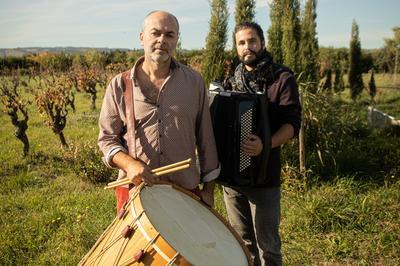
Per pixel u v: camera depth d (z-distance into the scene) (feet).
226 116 9.86
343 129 27.20
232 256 7.80
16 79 43.11
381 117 36.19
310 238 15.43
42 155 28.40
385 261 13.88
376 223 16.24
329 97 29.91
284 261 13.94
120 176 9.25
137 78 8.96
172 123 8.86
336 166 22.52
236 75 10.61
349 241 14.99
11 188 21.90
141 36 8.89
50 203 19.54
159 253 6.95
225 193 11.25
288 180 20.25
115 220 8.17
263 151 9.59
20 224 16.97
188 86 8.99
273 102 10.07
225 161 10.03
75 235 15.57
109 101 9.09
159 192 8.38
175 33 8.64
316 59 38.78
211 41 25.11
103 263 7.74
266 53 10.23
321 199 17.21
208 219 8.59
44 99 29.81
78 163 24.54
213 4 25.03
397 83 76.13
